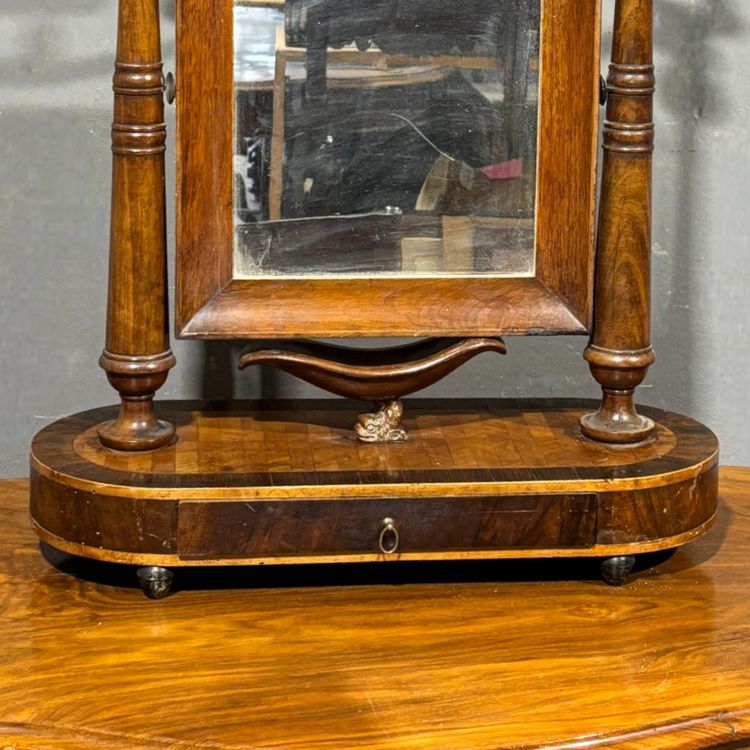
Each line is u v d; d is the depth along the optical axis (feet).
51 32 4.07
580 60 3.51
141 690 3.22
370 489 3.46
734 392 4.51
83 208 4.20
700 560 3.87
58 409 4.36
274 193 3.53
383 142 3.55
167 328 3.62
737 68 4.25
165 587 3.58
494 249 3.62
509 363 4.44
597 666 3.35
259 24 3.45
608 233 3.63
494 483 3.49
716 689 3.27
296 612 3.58
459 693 3.23
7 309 4.26
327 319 3.57
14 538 3.93
